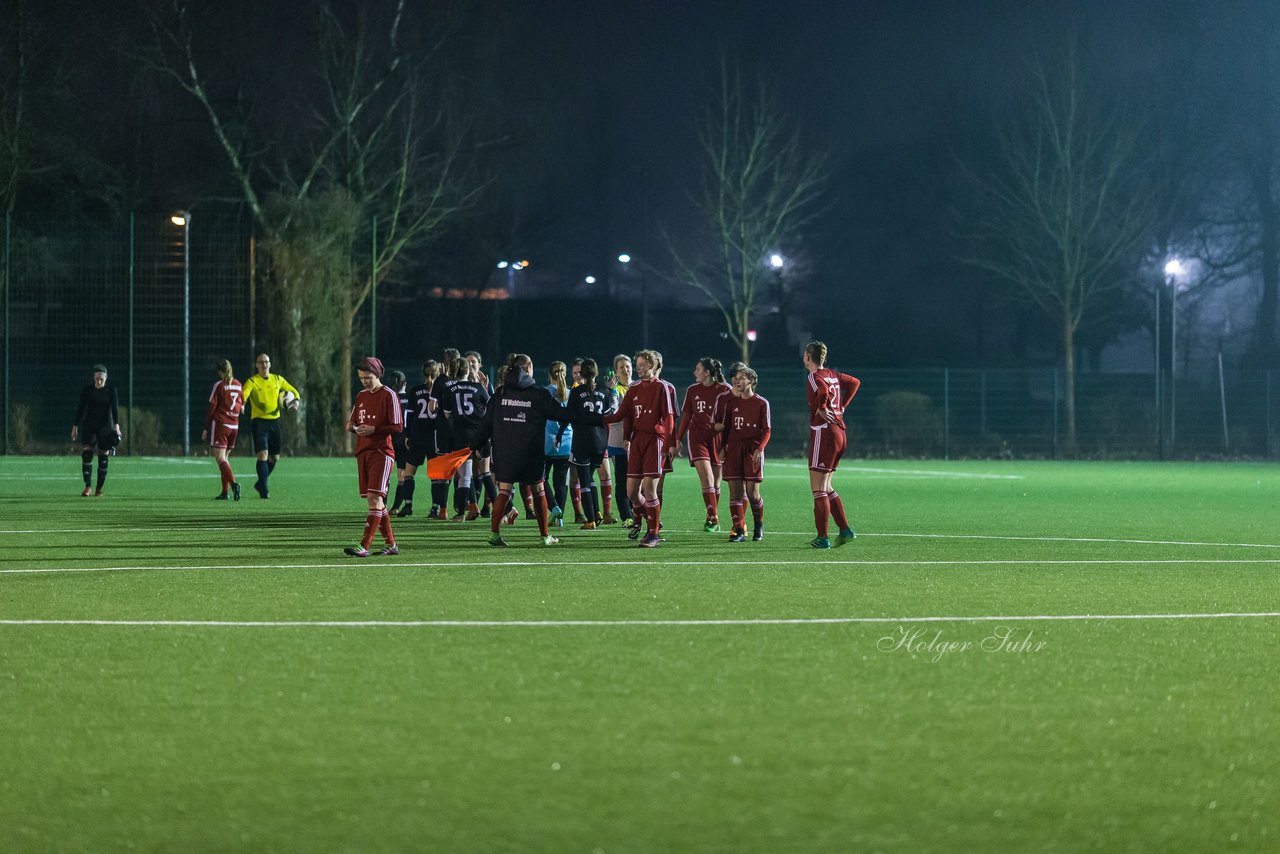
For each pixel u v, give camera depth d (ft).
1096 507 190.60
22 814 43.60
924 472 305.12
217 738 52.70
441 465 155.33
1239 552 126.72
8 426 339.98
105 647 71.87
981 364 523.70
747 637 75.41
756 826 42.29
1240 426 410.11
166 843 40.88
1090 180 420.36
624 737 52.80
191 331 357.41
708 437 145.07
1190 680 64.13
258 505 182.09
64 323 356.38
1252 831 42.39
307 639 74.43
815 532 147.02
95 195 397.60
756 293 463.42
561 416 128.26
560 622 80.59
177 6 374.63
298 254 356.38
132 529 145.28
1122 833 42.09
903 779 47.37
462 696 59.82
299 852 40.06
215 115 384.27
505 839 41.04
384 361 477.77
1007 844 41.01
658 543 131.54
